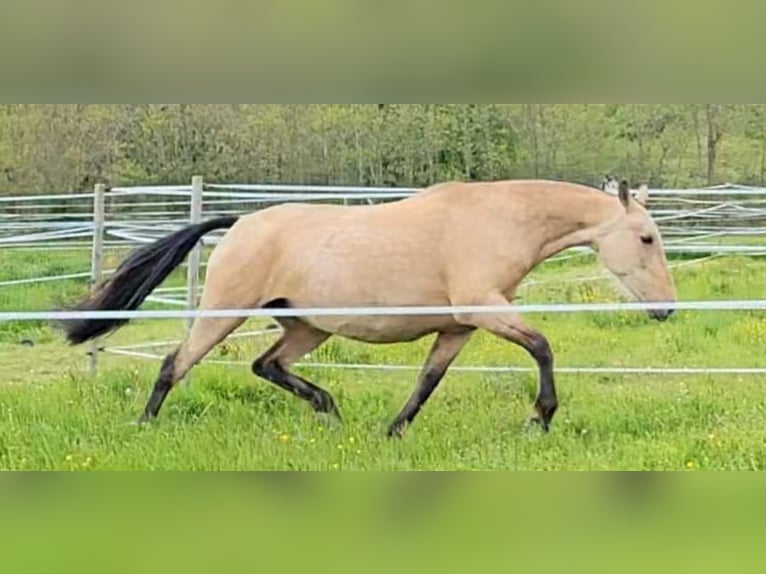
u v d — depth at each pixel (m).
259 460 6.27
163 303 11.14
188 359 7.25
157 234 11.80
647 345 10.76
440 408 7.86
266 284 7.12
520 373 8.99
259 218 7.27
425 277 6.90
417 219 6.96
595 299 12.34
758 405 7.71
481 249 6.86
